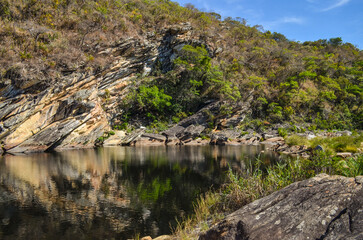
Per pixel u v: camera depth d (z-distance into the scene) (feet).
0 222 31.42
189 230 25.67
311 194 14.26
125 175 57.67
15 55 107.76
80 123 120.06
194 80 184.14
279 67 239.30
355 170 27.30
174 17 195.72
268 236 12.36
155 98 169.78
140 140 138.62
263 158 81.35
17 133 100.89
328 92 219.20
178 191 45.16
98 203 38.70
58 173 59.21
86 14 145.69
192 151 105.29
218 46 218.38
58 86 114.52
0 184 48.83
